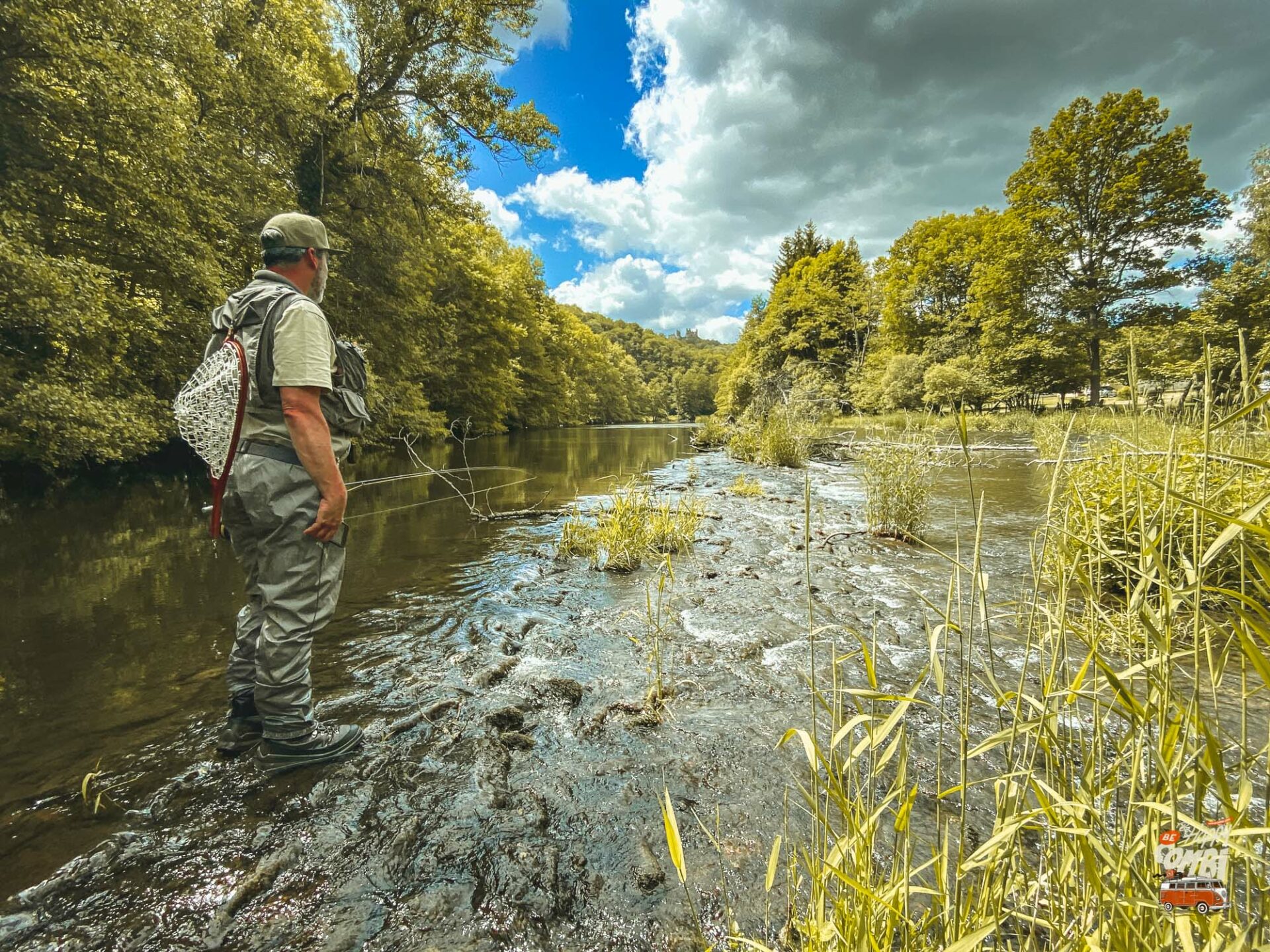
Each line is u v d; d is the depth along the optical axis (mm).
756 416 16188
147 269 7770
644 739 1986
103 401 6898
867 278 37594
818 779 971
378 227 13367
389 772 1746
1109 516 2428
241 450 1713
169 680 2359
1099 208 21828
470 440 22844
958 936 894
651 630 3021
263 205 9742
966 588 3664
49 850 1396
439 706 2145
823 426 15242
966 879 1254
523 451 17344
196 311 8445
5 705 2148
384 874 1342
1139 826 882
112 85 6727
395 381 14531
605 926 1214
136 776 1706
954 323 27547
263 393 1716
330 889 1298
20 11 5973
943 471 9008
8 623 2986
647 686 2400
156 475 9820
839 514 6500
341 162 12516
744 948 1145
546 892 1296
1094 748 936
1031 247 22172
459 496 7918
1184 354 16797
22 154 6570
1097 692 937
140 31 7352
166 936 1168
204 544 4820
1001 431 16891
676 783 1729
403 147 13289
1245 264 18531
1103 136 21141
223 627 2930
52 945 1139
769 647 2811
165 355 8266
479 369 24594
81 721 2035
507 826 1515
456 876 1341
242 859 1379
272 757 1729
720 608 3381
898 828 922
